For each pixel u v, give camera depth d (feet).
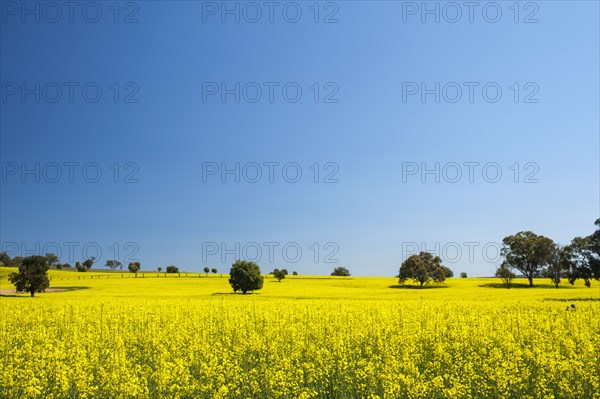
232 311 101.35
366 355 57.67
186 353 56.95
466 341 63.05
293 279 352.08
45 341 63.82
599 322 81.61
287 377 42.47
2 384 43.09
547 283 328.90
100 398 40.55
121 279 340.59
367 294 196.34
